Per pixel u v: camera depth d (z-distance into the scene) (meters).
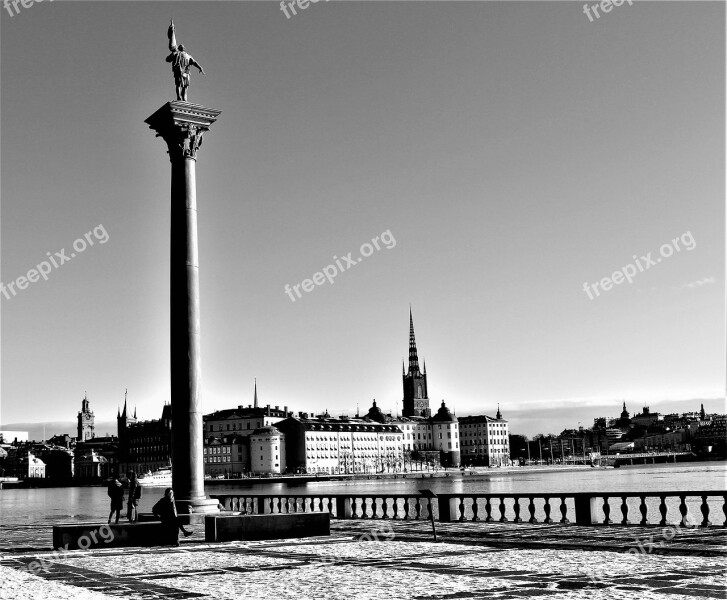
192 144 52.59
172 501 36.91
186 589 23.58
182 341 50.62
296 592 22.67
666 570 25.11
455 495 47.31
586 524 41.50
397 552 31.59
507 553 30.30
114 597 22.27
